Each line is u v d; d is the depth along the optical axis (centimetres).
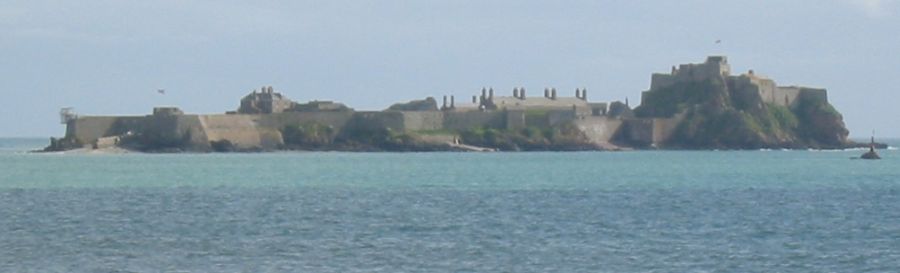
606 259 14812
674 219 19225
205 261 14675
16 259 14812
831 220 19050
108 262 14588
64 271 14000
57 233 17288
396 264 14475
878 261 14675
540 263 14550
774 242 16250
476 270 14100
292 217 19688
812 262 14600
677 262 14600
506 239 16575
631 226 18150
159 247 15825
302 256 15038
